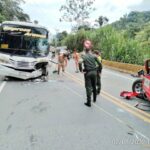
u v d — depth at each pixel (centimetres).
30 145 663
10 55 1655
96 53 1466
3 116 906
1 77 1862
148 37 5897
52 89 1491
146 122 920
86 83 1117
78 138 728
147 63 1234
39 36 1725
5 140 690
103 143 700
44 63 1747
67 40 8225
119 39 4406
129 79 2312
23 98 1214
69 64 3531
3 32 1683
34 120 876
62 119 902
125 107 1133
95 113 1003
